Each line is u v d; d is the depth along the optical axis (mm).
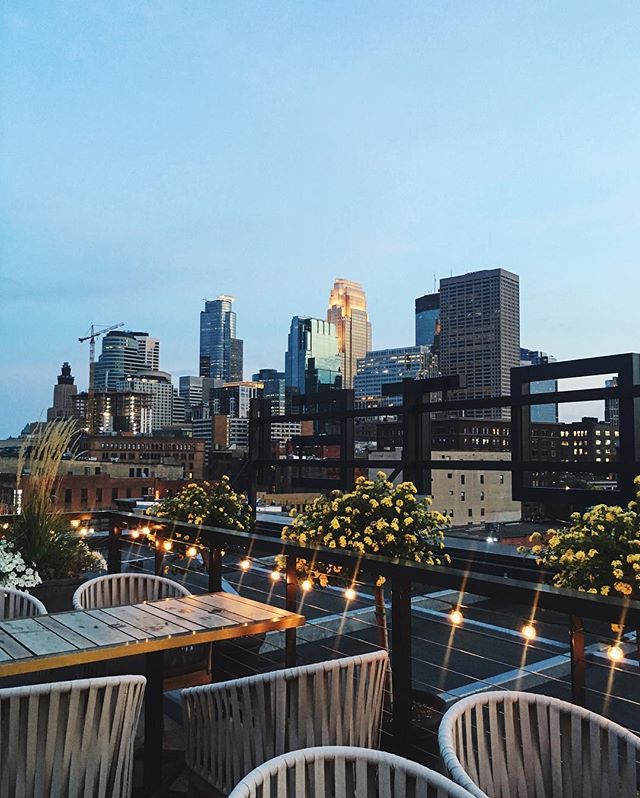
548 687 4844
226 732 2662
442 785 1561
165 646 2994
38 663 2688
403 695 2996
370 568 3090
